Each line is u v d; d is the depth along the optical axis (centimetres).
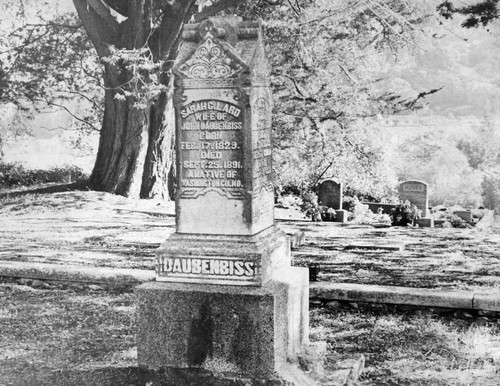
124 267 1077
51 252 1248
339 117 2211
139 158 2205
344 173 2272
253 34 542
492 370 604
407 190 2156
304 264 1129
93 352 641
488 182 2288
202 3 2158
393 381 576
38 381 560
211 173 543
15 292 917
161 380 525
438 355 648
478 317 780
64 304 848
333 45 2166
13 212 1897
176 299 520
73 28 2459
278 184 2231
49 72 2478
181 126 546
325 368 573
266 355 505
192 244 539
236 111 533
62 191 2212
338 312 810
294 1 2142
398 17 2089
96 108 2478
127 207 1986
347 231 1633
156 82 2102
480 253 1266
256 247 529
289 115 2197
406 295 806
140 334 530
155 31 2200
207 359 517
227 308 510
